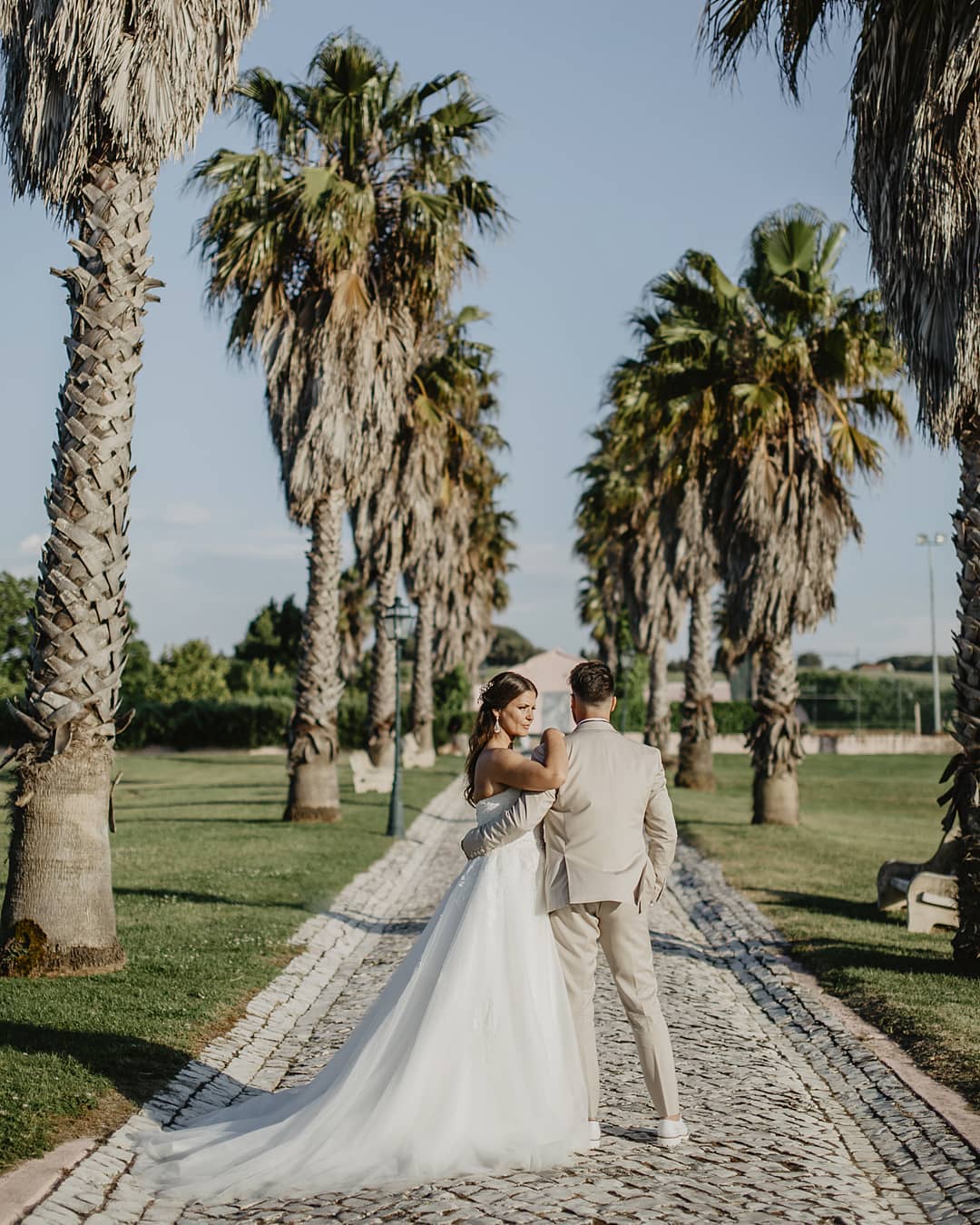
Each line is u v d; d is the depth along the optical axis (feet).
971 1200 15.40
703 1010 27.71
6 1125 16.80
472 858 17.38
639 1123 18.51
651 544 118.62
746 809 83.56
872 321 64.80
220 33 28.32
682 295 69.15
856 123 28.66
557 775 16.78
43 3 25.89
